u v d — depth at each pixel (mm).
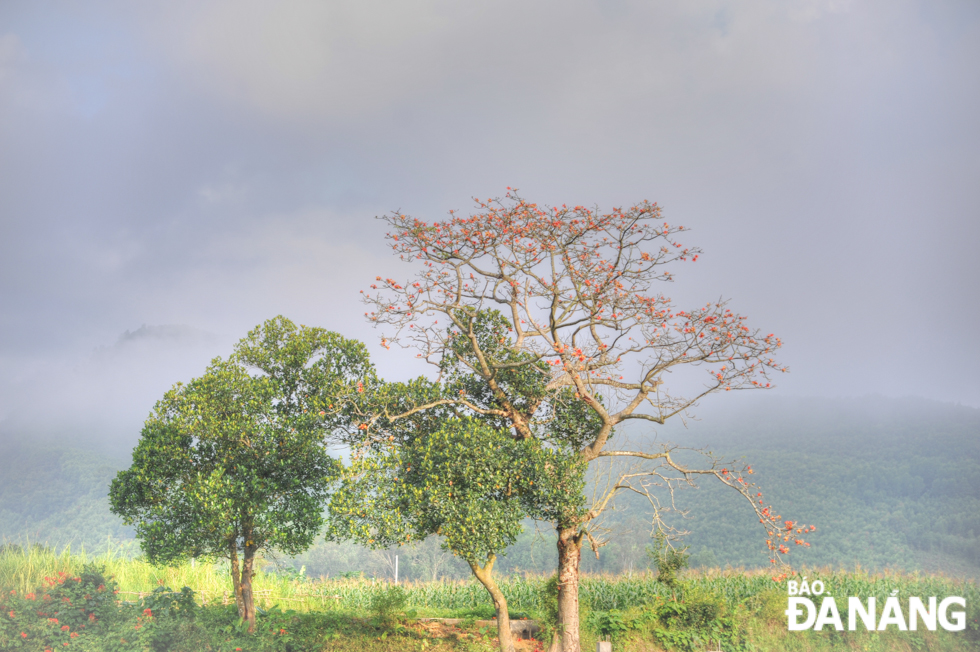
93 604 11414
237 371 12430
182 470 11945
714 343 12086
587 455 12867
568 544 12555
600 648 11852
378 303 12516
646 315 12117
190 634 11680
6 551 16812
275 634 12148
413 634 12969
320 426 12664
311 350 13086
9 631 10656
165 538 11664
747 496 12203
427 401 12664
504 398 12875
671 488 12945
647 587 16844
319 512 12250
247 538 12273
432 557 51312
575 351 12086
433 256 12586
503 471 11031
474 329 13500
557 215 12391
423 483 11055
